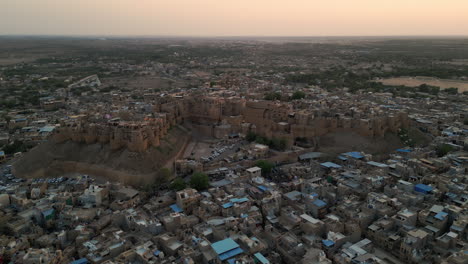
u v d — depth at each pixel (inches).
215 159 7475.4
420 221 4660.4
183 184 5940.0
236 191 5565.9
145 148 6934.1
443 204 4992.6
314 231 4419.3
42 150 7180.1
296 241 4242.1
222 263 3772.1
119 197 5659.5
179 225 4724.4
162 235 4377.5
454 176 5669.3
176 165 7185.0
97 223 4805.6
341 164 6968.5
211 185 5944.9
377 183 5679.1
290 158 7495.1
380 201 4982.8
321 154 7470.5
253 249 4040.4
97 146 7091.5
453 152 6988.2
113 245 4180.6
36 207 5059.1
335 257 3986.2
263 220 5012.3
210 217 4832.7
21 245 4340.6
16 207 5255.9
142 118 7844.5
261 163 6727.4
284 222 4753.9
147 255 3959.2
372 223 4763.8
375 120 7736.2
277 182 6309.1
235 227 4426.7
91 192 5506.9
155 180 6574.8
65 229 4785.9
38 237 4574.3
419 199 5022.1
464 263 3681.1
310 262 3784.5
